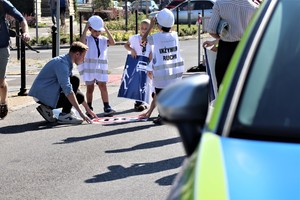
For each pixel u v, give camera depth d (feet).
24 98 37.96
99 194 19.07
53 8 79.66
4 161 23.16
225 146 8.78
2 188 19.90
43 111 29.94
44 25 102.37
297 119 9.30
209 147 8.86
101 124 29.91
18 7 111.34
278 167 8.16
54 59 29.63
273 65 10.12
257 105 9.54
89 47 32.17
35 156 23.84
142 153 24.03
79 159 23.30
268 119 9.32
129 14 114.01
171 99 9.56
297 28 10.72
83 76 32.55
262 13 11.29
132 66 32.99
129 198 18.57
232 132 9.18
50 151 24.61
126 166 22.20
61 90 29.81
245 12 23.81
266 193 7.69
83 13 118.32
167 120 9.71
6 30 30.53
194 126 9.84
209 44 26.02
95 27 31.99
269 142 8.86
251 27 11.03
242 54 10.44
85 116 29.71
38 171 21.76
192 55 63.41
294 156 8.39
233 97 9.71
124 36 82.07
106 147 25.16
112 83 45.39
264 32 10.75
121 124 29.84
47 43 75.77
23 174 21.40
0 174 21.44
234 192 7.76
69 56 29.66
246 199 7.61
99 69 32.19
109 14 111.65
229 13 23.91
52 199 18.69
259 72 10.04
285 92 9.71
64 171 21.71
